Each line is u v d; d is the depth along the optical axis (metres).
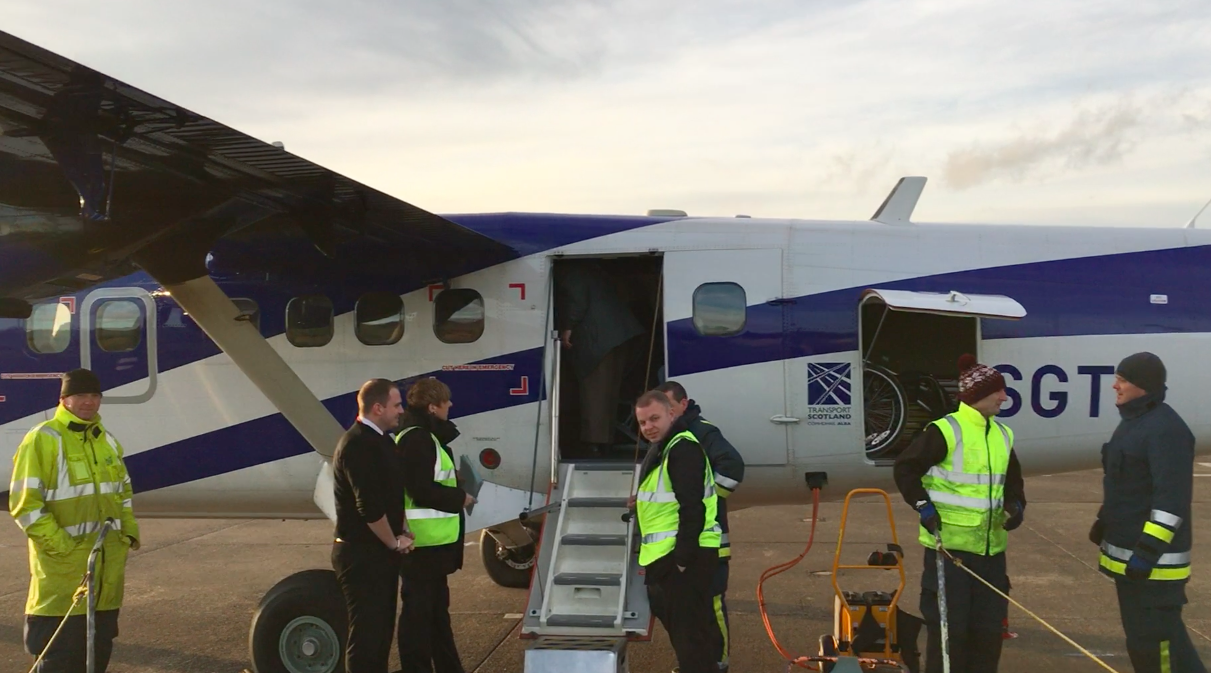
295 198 5.77
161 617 8.08
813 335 6.86
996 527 5.12
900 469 5.16
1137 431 4.92
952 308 6.30
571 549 6.13
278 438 7.31
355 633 5.15
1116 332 6.91
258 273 7.39
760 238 7.04
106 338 7.52
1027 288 6.95
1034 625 7.50
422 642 5.41
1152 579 4.88
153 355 7.46
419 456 5.32
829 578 9.17
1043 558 9.83
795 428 6.83
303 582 6.05
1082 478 15.77
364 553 5.16
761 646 7.08
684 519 4.81
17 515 5.08
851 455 6.82
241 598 8.70
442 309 7.14
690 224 7.14
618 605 5.74
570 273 7.20
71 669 5.22
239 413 7.35
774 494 7.09
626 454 7.17
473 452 7.07
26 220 5.82
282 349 7.32
